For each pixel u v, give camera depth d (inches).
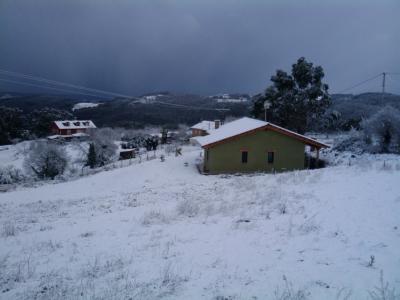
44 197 850.8
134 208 552.1
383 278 220.5
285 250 284.0
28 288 247.4
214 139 1099.9
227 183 776.9
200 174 1053.2
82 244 353.4
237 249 296.4
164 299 213.9
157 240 343.3
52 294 232.1
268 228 348.5
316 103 1803.6
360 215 359.9
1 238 408.5
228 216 415.5
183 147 2102.6
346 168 718.5
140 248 322.3
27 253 336.8
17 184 1272.1
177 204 521.3
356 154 1108.5
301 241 301.9
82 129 3612.2
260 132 1088.2
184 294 219.5
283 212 406.0
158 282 239.5
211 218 414.9
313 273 236.4
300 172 751.1
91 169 1608.0
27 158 1603.1
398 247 268.4
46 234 411.5
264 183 653.9
